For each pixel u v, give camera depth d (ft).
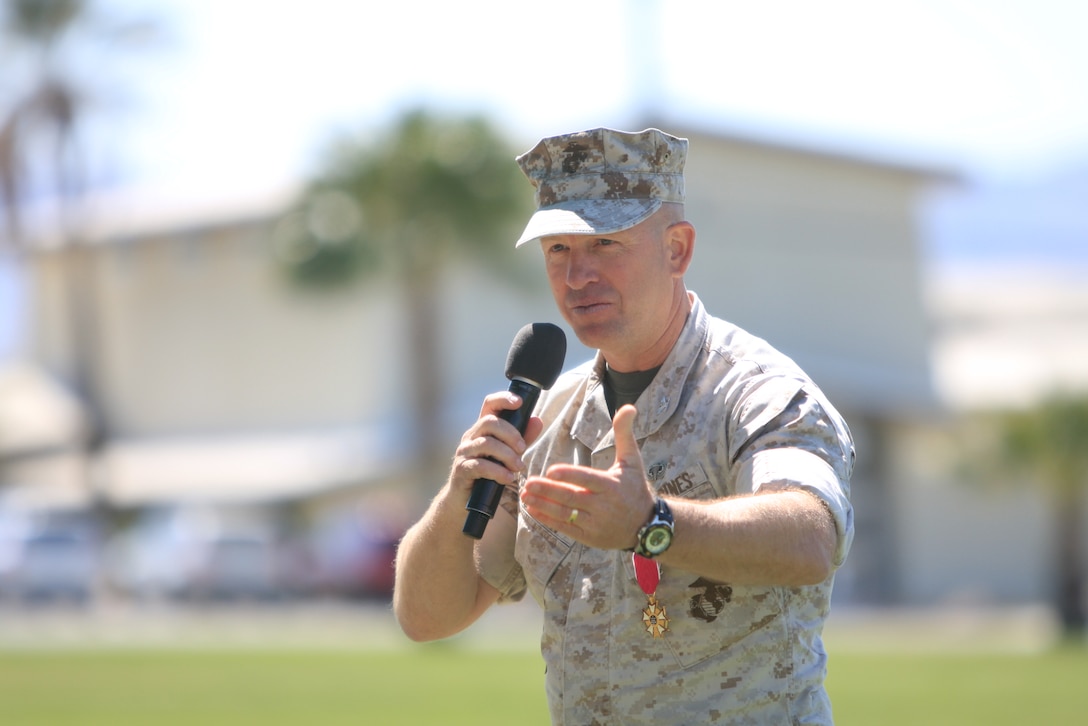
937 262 444.96
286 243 275.39
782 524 29.81
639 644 32.99
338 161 268.82
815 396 32.63
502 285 276.21
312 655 177.68
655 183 33.63
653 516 29.14
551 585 34.63
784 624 32.55
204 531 300.40
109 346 380.37
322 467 320.50
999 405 255.50
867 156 314.96
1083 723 110.63
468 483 34.01
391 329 313.73
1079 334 358.23
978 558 313.73
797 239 309.01
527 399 34.86
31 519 316.60
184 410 361.51
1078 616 238.68
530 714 118.52
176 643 196.54
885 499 317.83
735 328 34.78
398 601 37.29
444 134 267.39
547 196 34.01
